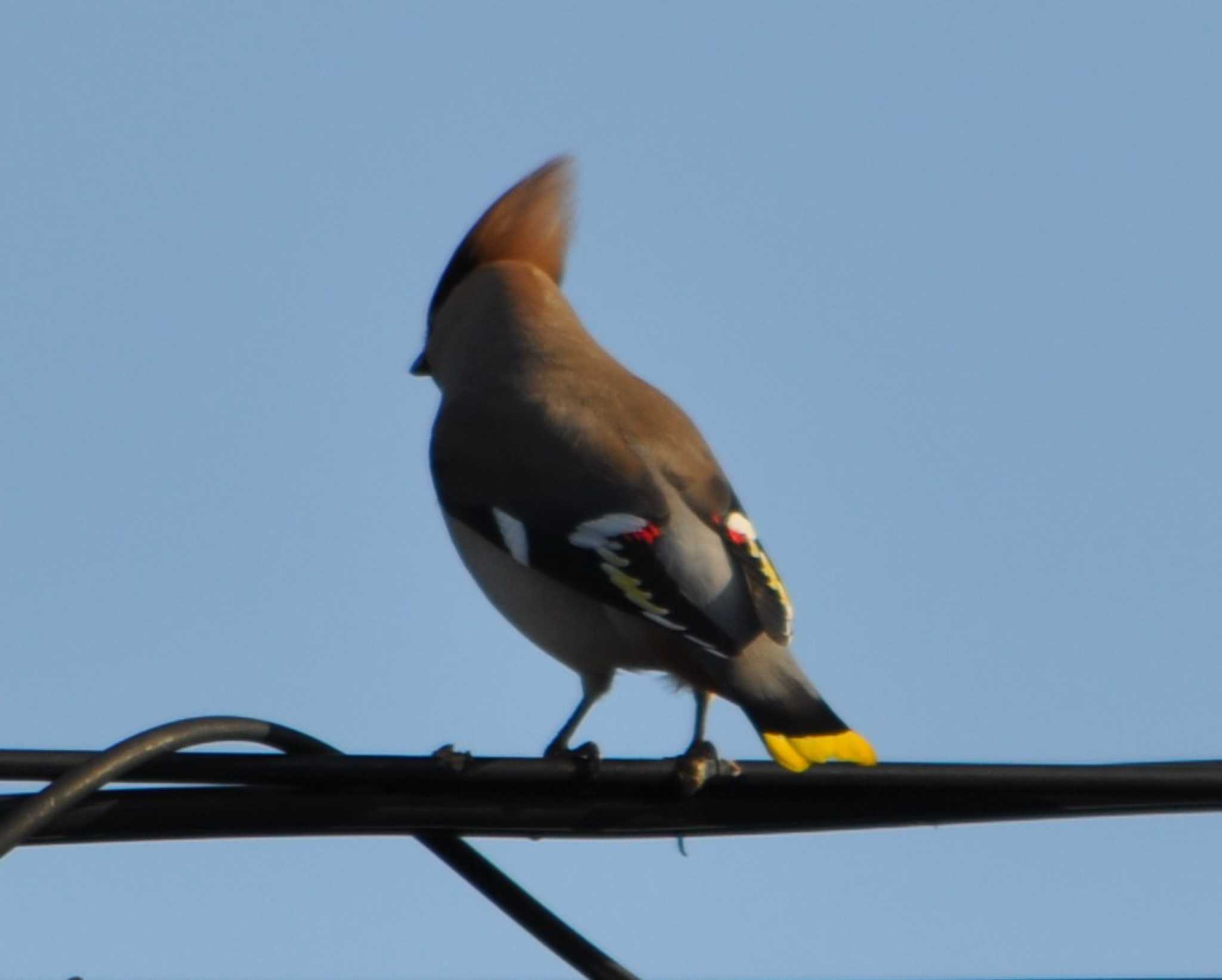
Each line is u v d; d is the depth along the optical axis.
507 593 12.85
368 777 9.60
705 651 11.62
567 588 12.38
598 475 12.62
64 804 8.52
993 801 10.09
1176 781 9.95
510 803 9.92
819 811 10.21
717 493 12.58
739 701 11.48
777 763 11.10
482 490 13.02
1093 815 10.08
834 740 11.37
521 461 12.97
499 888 9.84
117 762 8.71
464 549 13.30
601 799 10.06
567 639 12.57
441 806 9.77
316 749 9.61
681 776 10.04
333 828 9.65
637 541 12.09
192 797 9.45
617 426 13.04
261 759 9.48
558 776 9.89
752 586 12.01
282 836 9.59
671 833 10.16
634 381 13.77
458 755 9.83
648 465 12.66
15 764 8.97
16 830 8.38
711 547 12.15
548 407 13.30
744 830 10.23
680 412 13.43
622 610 11.92
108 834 9.35
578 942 9.70
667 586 11.89
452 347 14.80
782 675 11.61
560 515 12.51
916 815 10.17
